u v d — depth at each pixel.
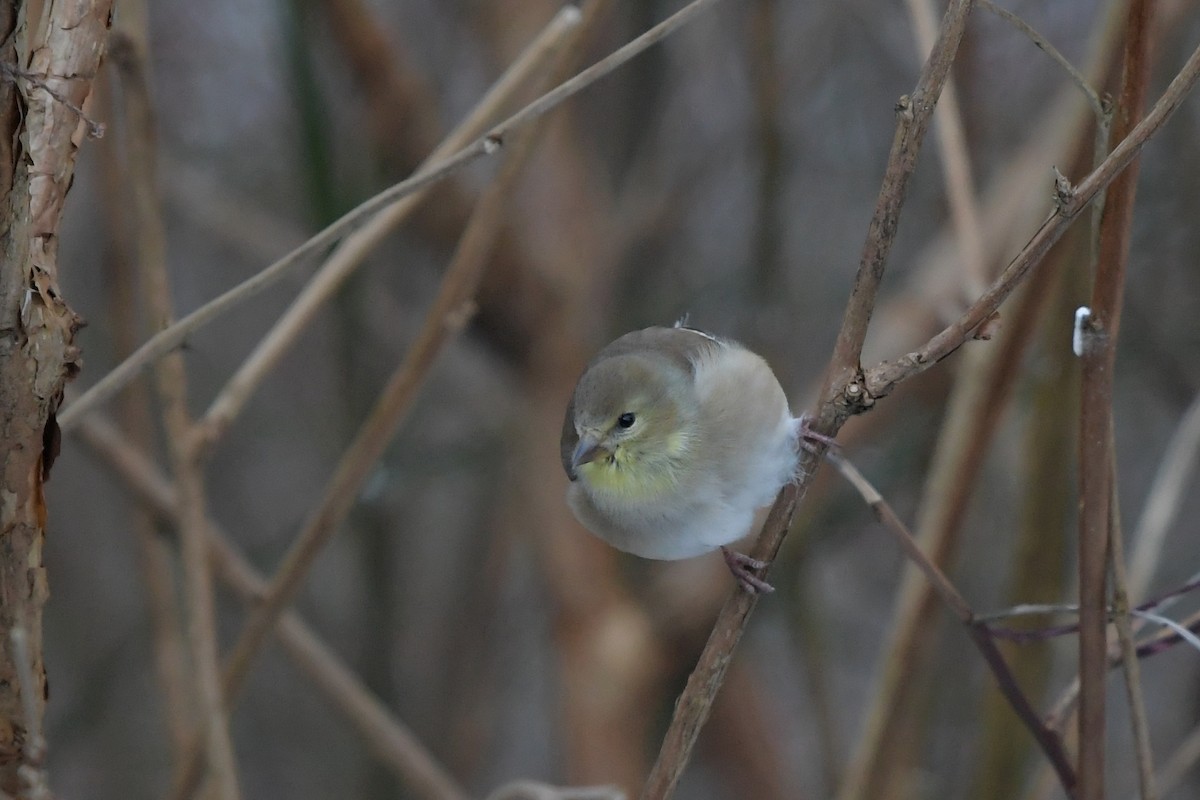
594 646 10.47
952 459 6.70
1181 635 5.15
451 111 12.95
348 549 13.73
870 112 13.02
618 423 6.14
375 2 12.97
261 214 12.16
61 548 13.87
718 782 12.90
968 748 11.15
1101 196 4.46
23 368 3.95
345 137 11.32
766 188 10.88
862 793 7.02
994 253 9.70
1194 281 11.69
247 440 15.03
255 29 13.53
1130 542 12.88
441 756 12.88
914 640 6.85
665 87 12.56
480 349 12.16
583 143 12.60
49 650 13.70
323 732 14.62
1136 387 12.52
